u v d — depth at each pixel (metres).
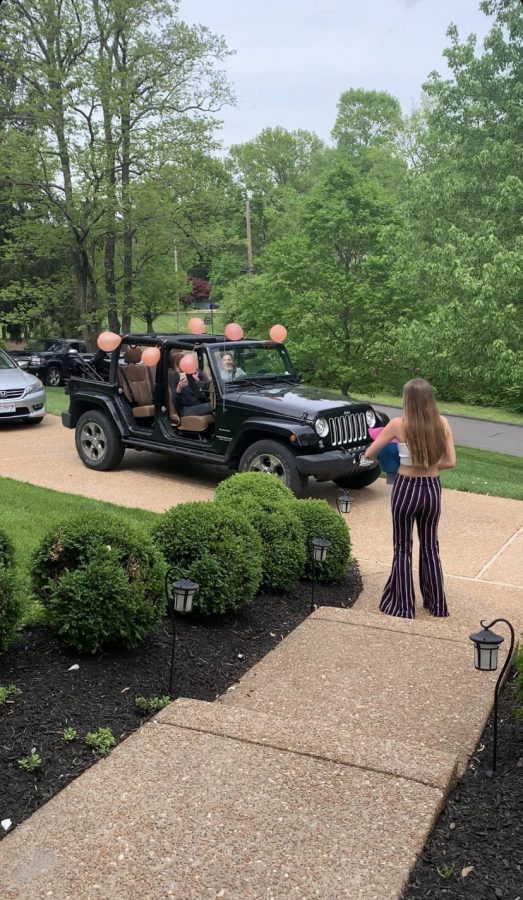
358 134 65.38
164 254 27.08
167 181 21.77
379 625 4.95
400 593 5.50
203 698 3.86
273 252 18.73
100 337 10.02
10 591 3.81
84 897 2.27
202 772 2.91
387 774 2.91
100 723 3.35
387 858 2.45
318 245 17.95
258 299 19.61
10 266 30.77
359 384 18.08
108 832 2.55
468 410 28.05
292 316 18.09
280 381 9.97
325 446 8.74
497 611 5.75
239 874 2.36
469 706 3.84
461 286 14.28
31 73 21.12
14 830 2.57
